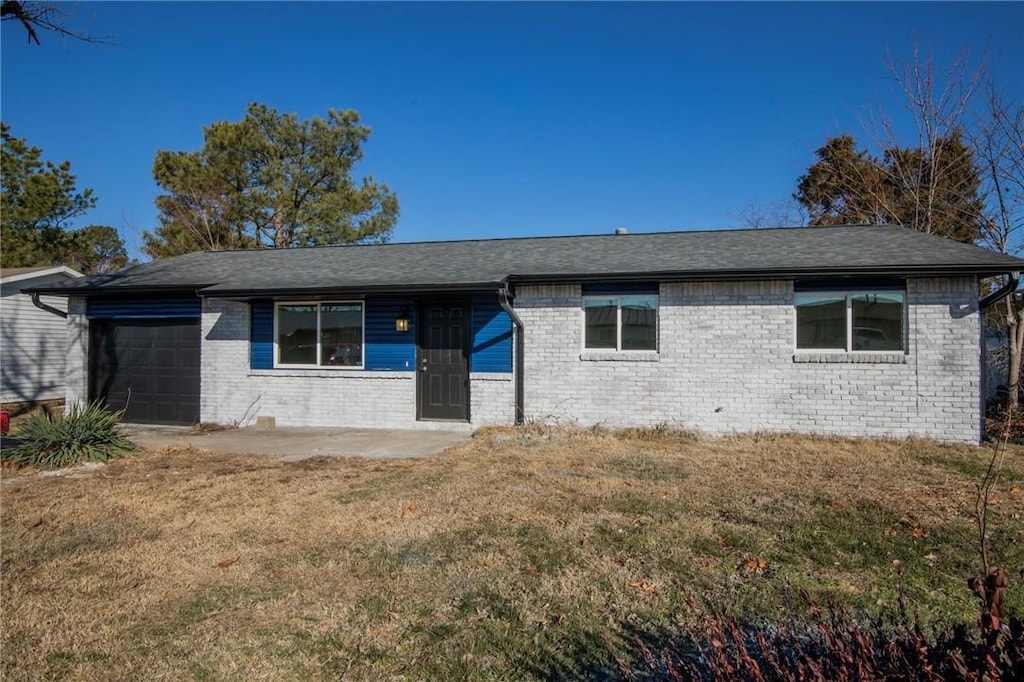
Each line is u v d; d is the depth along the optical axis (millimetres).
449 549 4895
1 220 27672
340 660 3324
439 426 11289
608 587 4172
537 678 3160
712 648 2648
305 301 12047
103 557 4793
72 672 3215
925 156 15977
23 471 7848
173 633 3613
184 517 5816
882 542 4930
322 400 11906
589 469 7621
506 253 12430
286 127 27094
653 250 11539
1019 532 5125
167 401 12742
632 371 10617
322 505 6148
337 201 27406
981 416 9344
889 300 9734
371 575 4422
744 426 10148
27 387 17312
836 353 9805
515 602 3973
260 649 3432
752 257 10344
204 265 13781
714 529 5277
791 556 4676
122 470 7941
